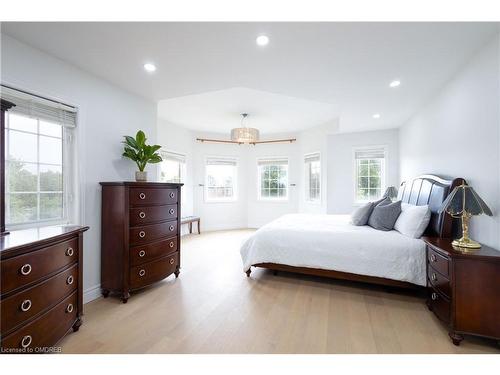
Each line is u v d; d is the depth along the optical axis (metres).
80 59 2.22
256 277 3.01
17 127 2.02
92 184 2.50
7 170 1.96
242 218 6.52
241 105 4.13
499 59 1.80
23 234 1.62
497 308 1.61
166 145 5.13
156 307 2.25
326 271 2.70
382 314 2.12
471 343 1.71
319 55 2.13
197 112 4.52
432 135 3.14
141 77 2.59
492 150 1.90
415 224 2.48
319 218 3.76
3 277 1.27
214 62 2.27
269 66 2.34
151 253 2.59
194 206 5.96
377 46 1.99
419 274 2.29
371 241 2.51
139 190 2.47
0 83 1.83
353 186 5.13
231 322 1.99
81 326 1.93
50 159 2.24
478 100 2.08
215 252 4.13
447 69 2.39
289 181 6.16
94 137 2.53
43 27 1.76
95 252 2.50
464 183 2.20
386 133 4.88
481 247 1.85
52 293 1.57
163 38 1.89
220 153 6.27
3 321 1.27
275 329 1.89
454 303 1.69
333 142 5.28
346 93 3.02
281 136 6.21
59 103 2.22
